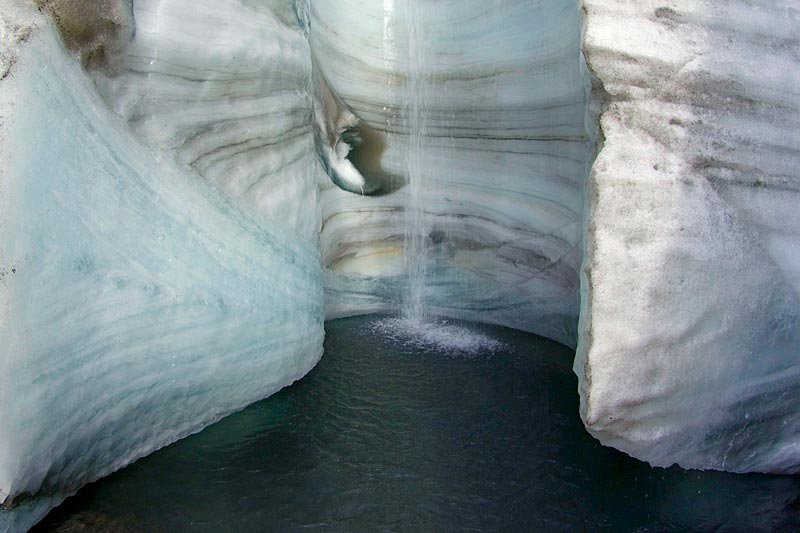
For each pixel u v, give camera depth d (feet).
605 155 6.98
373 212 11.31
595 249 6.82
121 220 6.72
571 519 6.83
